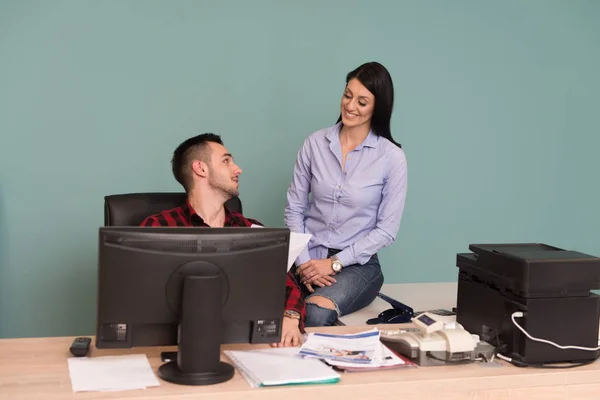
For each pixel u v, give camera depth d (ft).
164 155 12.89
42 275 12.57
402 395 5.92
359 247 10.69
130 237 5.72
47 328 12.67
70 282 12.69
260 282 6.07
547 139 14.83
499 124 14.53
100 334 5.81
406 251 14.29
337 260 10.61
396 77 13.87
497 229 14.76
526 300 6.48
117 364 6.12
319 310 9.99
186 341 5.78
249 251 5.98
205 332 5.78
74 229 12.64
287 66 13.28
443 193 14.37
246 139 13.23
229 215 8.82
